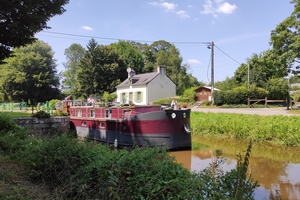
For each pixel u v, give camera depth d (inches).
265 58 853.8
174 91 1465.3
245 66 1537.9
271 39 792.9
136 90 1419.8
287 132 471.2
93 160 187.2
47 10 249.9
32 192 166.1
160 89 1407.5
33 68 1652.3
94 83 1692.9
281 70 796.0
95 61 1734.7
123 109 494.3
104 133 532.7
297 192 236.1
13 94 1632.6
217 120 623.2
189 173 163.0
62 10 261.0
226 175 159.8
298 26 745.6
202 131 631.2
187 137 466.3
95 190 165.2
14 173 192.5
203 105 1169.4
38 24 243.8
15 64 1660.9
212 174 170.4
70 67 2600.9
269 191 238.1
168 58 2196.1
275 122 511.2
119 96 1556.3
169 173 156.1
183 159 385.1
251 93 1103.0
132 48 2231.8
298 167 331.9
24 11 225.3
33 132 552.4
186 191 139.9
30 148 230.7
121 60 1839.3
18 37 244.8
